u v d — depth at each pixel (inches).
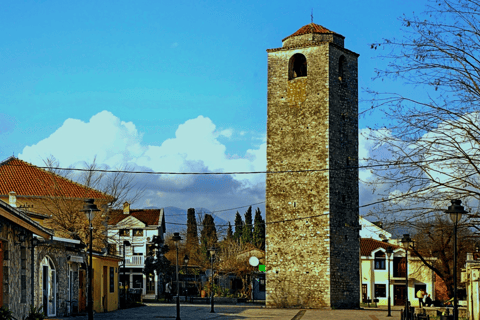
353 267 2250.2
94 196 2076.8
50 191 2127.2
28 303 1086.4
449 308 1545.3
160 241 3139.8
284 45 2331.4
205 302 2684.5
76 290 1513.3
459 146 826.8
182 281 3597.4
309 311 1962.4
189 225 3981.3
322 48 2223.2
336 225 2183.8
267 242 2251.5
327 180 2167.8
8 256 973.2
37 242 1128.8
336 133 2222.0
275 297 2208.4
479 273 1157.7
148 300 2893.7
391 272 3034.0
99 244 2128.4
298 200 2212.1
